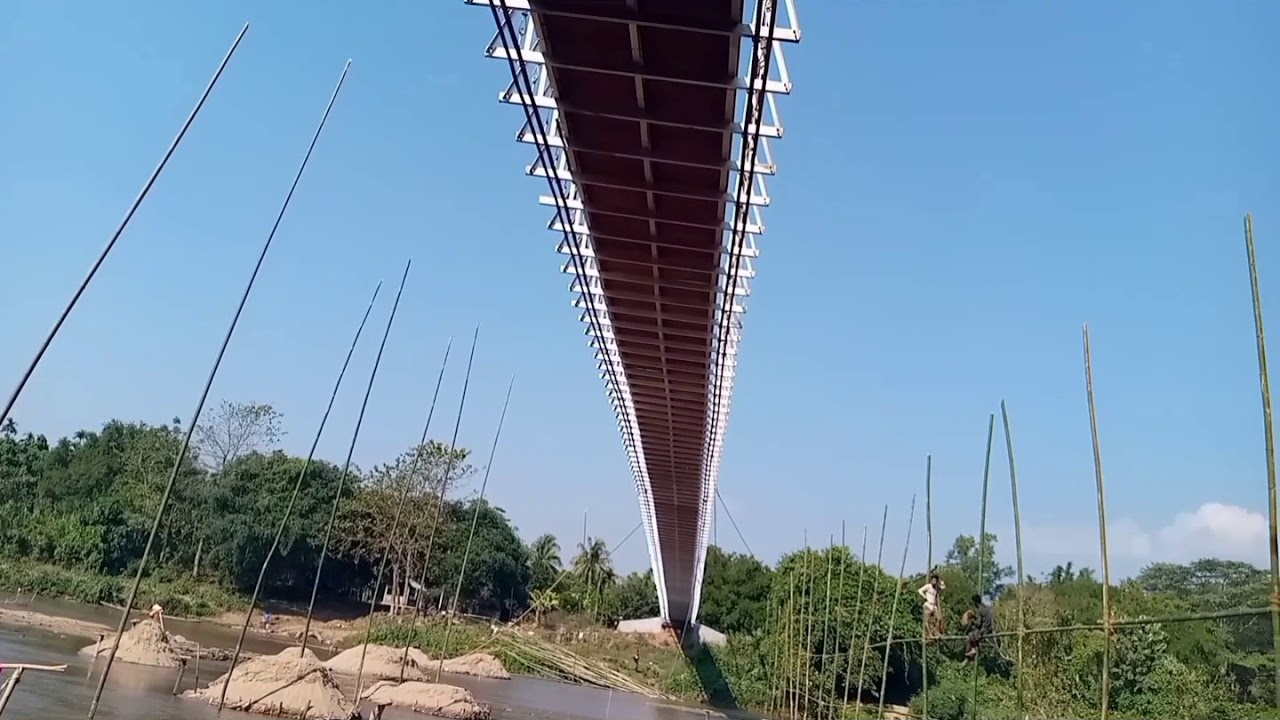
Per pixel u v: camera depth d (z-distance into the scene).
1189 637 30.73
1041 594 39.34
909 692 50.16
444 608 84.62
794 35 14.98
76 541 73.50
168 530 78.19
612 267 24.45
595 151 18.77
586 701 52.31
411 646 60.78
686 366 30.41
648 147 18.53
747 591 87.44
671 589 78.19
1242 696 29.12
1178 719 28.81
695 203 20.47
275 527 80.69
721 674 63.91
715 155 18.39
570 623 93.12
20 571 67.25
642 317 27.16
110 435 86.19
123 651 34.72
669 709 54.34
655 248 22.81
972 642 20.61
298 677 28.73
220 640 56.41
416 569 78.69
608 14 14.92
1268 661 28.39
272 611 80.88
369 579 90.75
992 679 41.22
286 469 85.44
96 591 66.69
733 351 29.69
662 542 63.78
